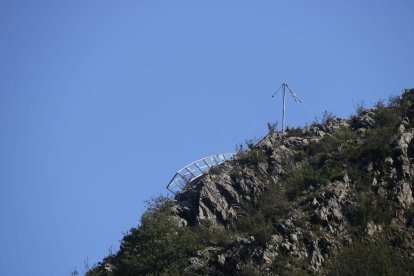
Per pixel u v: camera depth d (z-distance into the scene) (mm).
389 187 142750
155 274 134000
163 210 150750
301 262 129375
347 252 131625
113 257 148125
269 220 139500
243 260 131000
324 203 139875
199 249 138000
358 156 150375
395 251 132000
